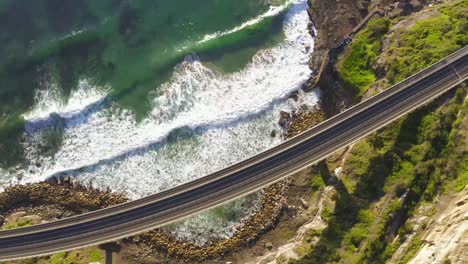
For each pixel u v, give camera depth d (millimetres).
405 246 51750
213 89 68562
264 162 59156
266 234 60844
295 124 66625
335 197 58281
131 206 57938
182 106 67438
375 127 59719
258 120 66875
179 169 64312
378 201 56219
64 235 57344
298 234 59500
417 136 58844
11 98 66938
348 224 56312
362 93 64750
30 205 62656
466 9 65500
